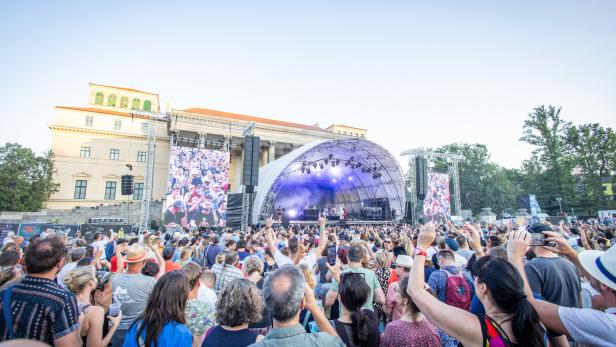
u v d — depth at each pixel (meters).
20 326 2.47
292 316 2.07
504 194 53.84
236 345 2.31
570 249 2.42
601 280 1.96
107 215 34.12
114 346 3.65
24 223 18.83
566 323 1.89
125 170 45.22
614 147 43.75
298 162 29.88
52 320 2.53
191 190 23.67
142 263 4.10
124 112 49.00
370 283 4.22
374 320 2.91
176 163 23.62
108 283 3.66
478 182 55.81
